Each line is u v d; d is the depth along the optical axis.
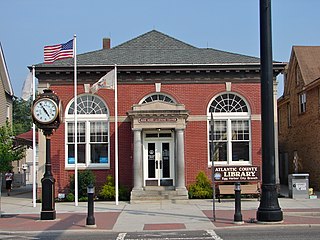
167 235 15.10
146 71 29.16
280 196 28.14
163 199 26.67
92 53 31.52
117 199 25.52
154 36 33.38
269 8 17.28
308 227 16.17
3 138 22.14
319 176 31.94
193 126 29.19
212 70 29.19
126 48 32.09
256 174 26.92
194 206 23.97
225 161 29.22
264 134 17.14
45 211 19.31
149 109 27.70
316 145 32.53
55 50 24.58
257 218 17.23
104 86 25.84
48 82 29.30
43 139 29.02
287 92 39.72
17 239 14.77
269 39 17.25
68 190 28.69
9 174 35.00
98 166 29.05
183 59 30.11
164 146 28.97
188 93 29.39
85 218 19.70
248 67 29.12
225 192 26.25
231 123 29.41
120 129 29.25
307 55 36.91
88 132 29.23
